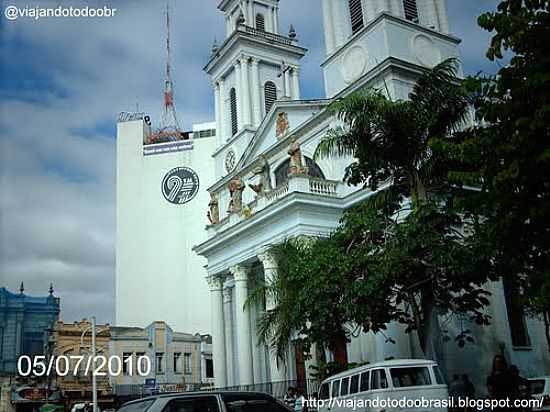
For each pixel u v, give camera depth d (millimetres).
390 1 35094
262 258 33344
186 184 77812
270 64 47781
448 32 36656
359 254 20109
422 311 20328
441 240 19062
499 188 14008
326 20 38375
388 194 21359
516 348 29797
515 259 15898
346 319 20719
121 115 82438
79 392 50125
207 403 10898
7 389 48781
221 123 48750
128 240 77375
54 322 53344
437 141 16641
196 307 73875
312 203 31203
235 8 50594
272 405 11352
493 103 14727
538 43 13578
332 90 37062
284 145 38156
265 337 24875
